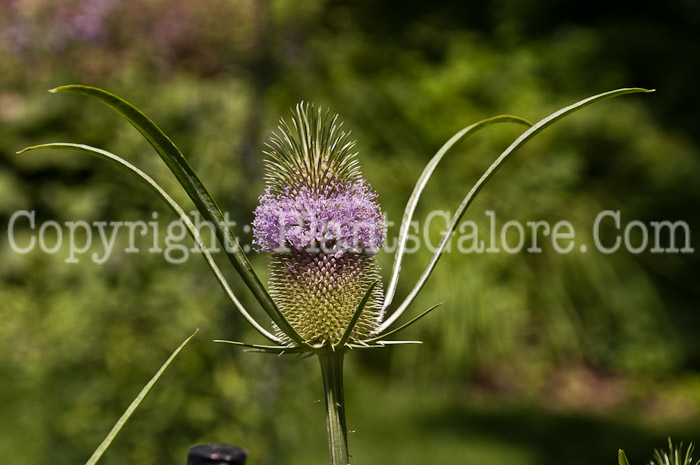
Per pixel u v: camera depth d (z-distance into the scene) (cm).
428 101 759
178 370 356
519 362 670
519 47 896
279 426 368
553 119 90
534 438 534
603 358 698
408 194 676
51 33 674
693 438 546
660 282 760
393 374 647
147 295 368
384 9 921
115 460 351
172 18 619
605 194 764
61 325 411
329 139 112
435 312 650
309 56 573
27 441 417
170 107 460
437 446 505
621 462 80
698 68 906
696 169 788
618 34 920
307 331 111
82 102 677
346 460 104
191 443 353
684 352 700
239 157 389
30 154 689
